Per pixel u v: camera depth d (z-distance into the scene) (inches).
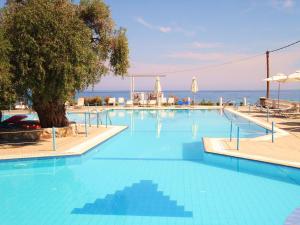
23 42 448.8
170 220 253.6
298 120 785.6
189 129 738.8
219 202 290.8
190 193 315.0
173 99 1359.5
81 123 823.7
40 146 483.8
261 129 696.4
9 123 649.0
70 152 439.2
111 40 614.9
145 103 1323.8
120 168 406.9
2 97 460.8
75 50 469.1
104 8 591.8
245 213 265.9
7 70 439.8
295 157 394.6
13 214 269.6
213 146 469.4
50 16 457.4
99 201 298.0
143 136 644.7
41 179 369.4
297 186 334.0
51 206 286.0
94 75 577.0
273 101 1004.6
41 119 601.6
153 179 360.2
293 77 773.9
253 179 357.4
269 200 295.6
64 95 493.4
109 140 581.3
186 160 443.8
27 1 490.9
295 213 266.4
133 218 258.7
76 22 498.0
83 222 251.9
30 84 461.4
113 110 1221.7
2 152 439.8
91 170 400.8
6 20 465.7
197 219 255.3
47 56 454.6
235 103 1283.2
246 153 418.6
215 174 377.1
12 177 378.6
